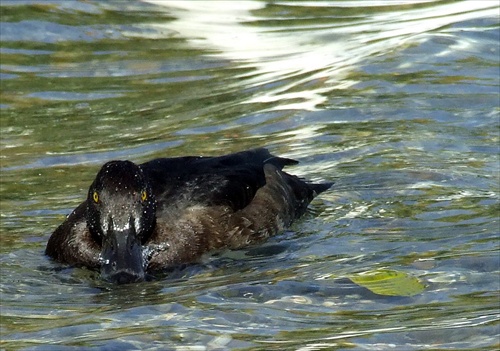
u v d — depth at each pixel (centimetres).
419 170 1561
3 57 2133
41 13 2330
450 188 1497
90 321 1099
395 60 2011
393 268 1230
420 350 995
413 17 2283
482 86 1873
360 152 1638
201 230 1378
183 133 1756
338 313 1103
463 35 2108
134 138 1747
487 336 1020
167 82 2017
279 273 1255
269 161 1532
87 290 1228
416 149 1638
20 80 2030
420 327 1048
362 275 1209
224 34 2269
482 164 1572
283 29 2278
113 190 1281
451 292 1147
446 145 1647
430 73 1944
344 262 1272
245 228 1407
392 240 1336
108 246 1266
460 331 1035
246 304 1139
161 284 1250
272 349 1003
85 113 1875
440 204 1445
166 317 1105
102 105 1912
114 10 2384
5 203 1500
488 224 1364
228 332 1055
